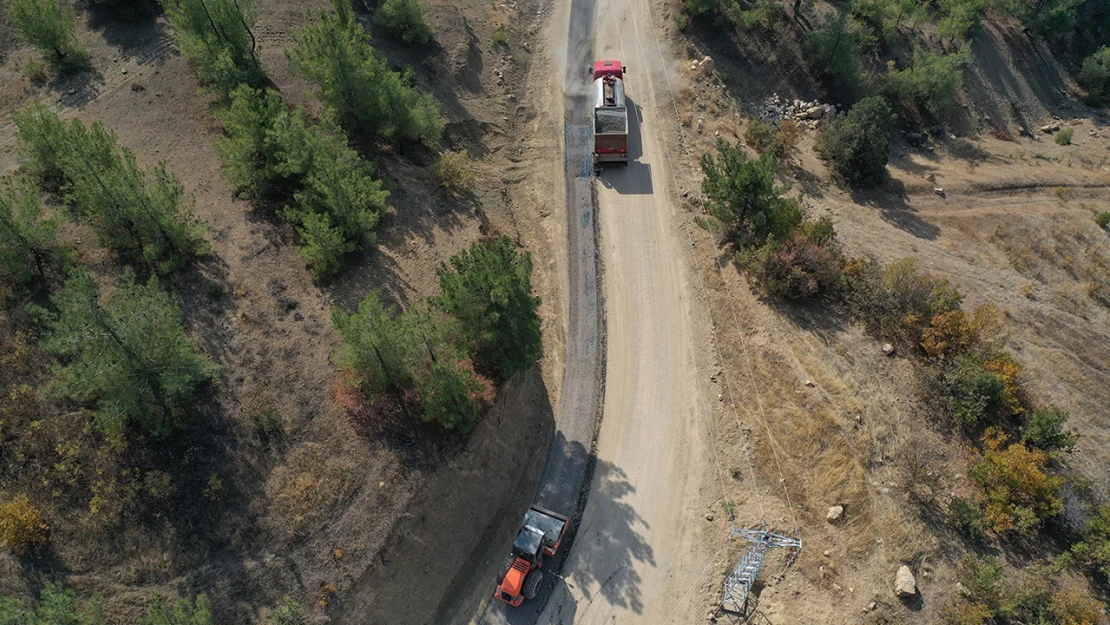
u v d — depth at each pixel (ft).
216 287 118.62
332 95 144.77
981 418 121.08
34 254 111.55
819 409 120.67
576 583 108.88
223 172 129.49
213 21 143.54
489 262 108.17
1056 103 251.60
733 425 123.65
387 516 102.68
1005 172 194.59
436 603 105.81
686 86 189.98
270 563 97.09
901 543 105.81
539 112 184.03
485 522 113.70
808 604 103.30
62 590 91.50
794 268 137.59
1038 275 161.38
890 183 181.37
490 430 116.67
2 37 161.38
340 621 97.09
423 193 148.87
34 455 98.12
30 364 104.99
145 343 96.78
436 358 108.06
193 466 101.14
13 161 135.44
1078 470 119.75
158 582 94.12
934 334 129.59
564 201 161.27
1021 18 260.83
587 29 205.98
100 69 157.28
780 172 174.50
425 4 189.37
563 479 120.47
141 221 114.83
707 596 106.42
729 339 135.44
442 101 171.12
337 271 126.00
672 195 162.71
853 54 200.44
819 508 111.65
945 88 205.46
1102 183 192.65
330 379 112.57
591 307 142.92
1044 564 104.53
